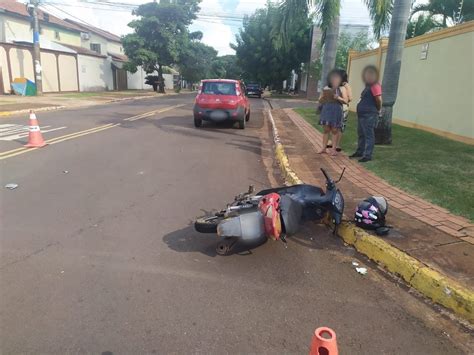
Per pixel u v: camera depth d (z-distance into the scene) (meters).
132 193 5.98
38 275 3.56
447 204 5.17
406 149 8.65
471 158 7.74
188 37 40.41
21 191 5.93
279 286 3.49
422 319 3.07
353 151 8.82
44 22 31.03
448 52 10.20
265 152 9.71
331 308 3.18
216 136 11.85
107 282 3.47
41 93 24.83
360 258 4.07
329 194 4.54
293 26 13.92
